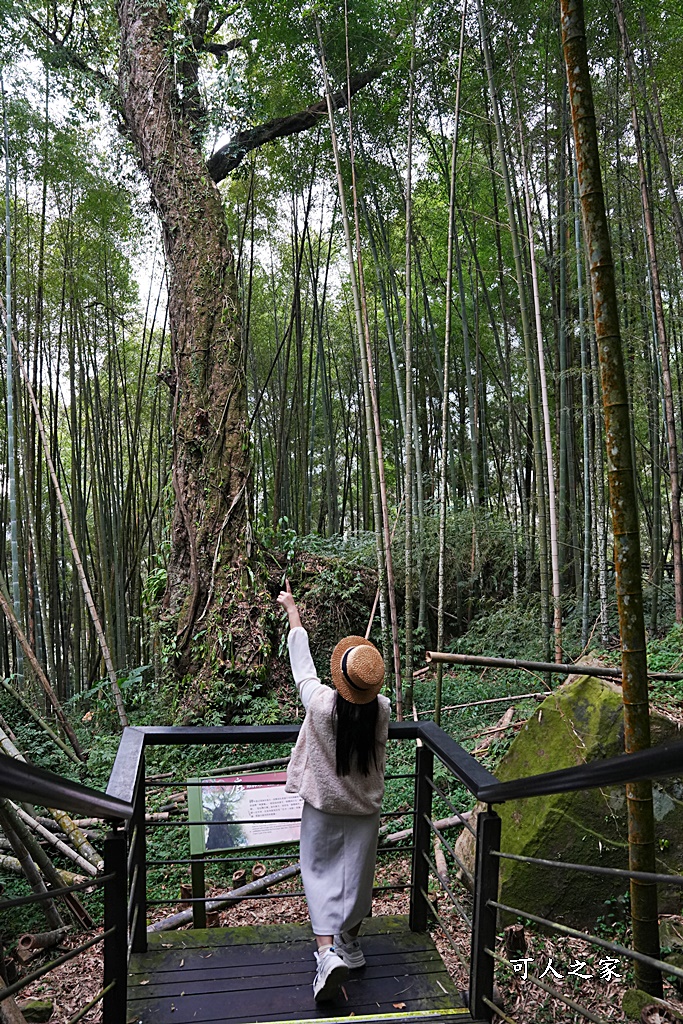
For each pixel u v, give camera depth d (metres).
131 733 2.89
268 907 4.34
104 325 12.05
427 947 2.92
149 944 2.94
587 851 3.36
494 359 11.77
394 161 9.68
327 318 14.23
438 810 4.97
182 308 8.79
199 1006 2.52
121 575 10.67
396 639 6.84
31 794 1.43
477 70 8.09
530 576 9.52
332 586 9.15
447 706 7.07
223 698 7.72
